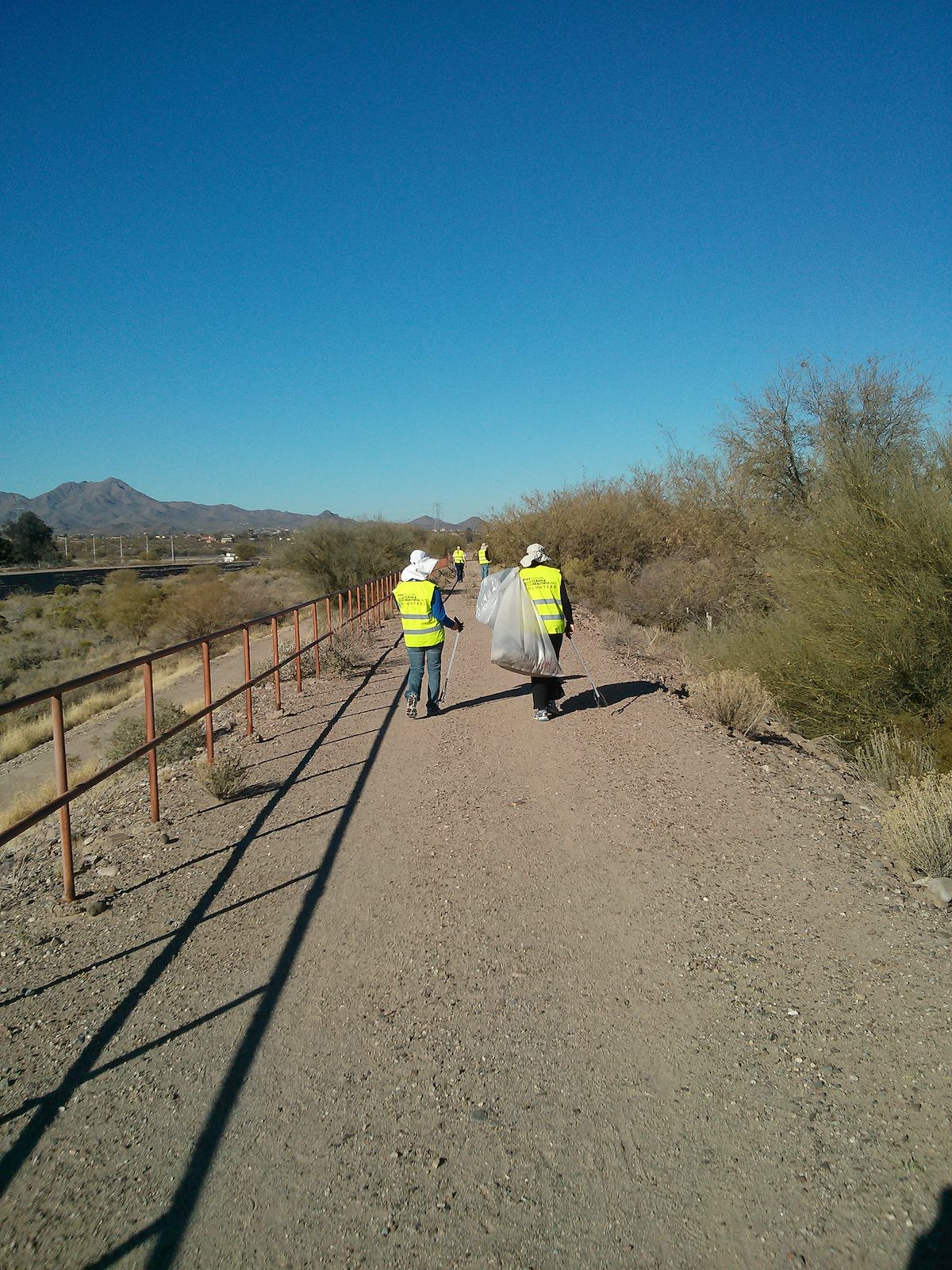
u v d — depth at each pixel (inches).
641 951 189.8
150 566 4557.1
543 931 200.8
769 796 294.4
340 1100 142.4
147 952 199.0
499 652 404.5
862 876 225.5
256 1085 147.3
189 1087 147.3
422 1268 108.0
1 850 354.9
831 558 419.8
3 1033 167.3
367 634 836.0
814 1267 106.0
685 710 439.2
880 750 344.8
